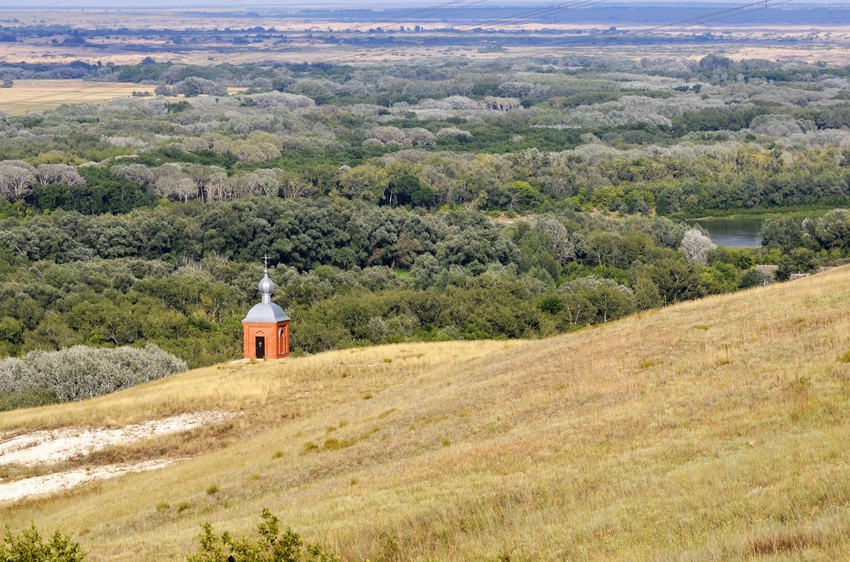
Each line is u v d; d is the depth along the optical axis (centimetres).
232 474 6525
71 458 8150
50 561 3412
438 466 5069
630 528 3472
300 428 7825
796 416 4341
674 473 3928
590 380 6288
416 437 6088
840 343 5491
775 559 2895
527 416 5838
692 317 7562
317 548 3384
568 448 4794
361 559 3809
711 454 4125
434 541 3894
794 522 3158
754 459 3825
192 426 8712
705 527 3303
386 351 10894
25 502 7056
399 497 4600
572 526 3619
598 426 5047
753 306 7300
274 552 3350
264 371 10369
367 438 6562
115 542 5162
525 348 8669
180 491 6369
